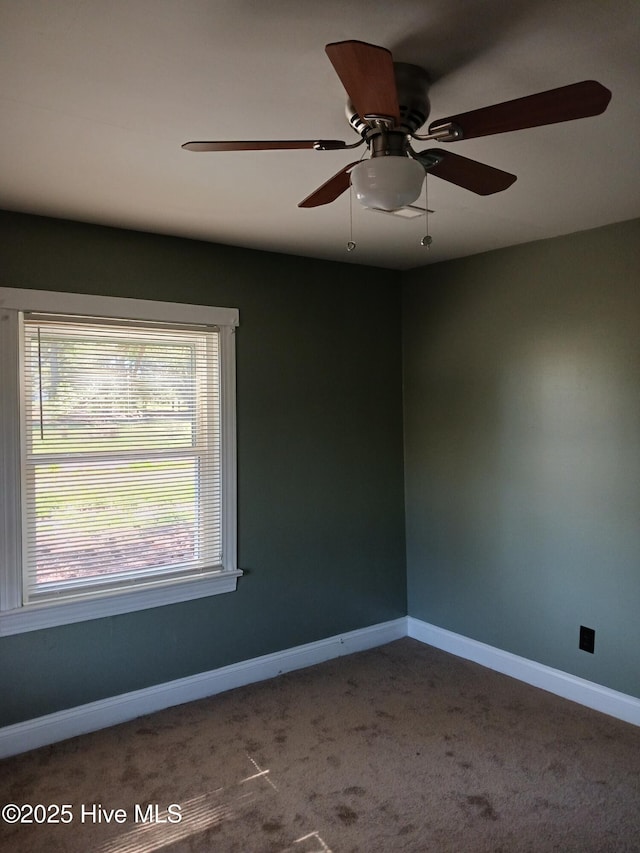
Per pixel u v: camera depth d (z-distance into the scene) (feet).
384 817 7.59
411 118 5.35
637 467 9.62
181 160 7.09
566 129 6.34
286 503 11.79
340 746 9.18
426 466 13.12
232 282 11.05
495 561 11.78
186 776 8.46
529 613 11.22
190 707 10.43
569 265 10.42
